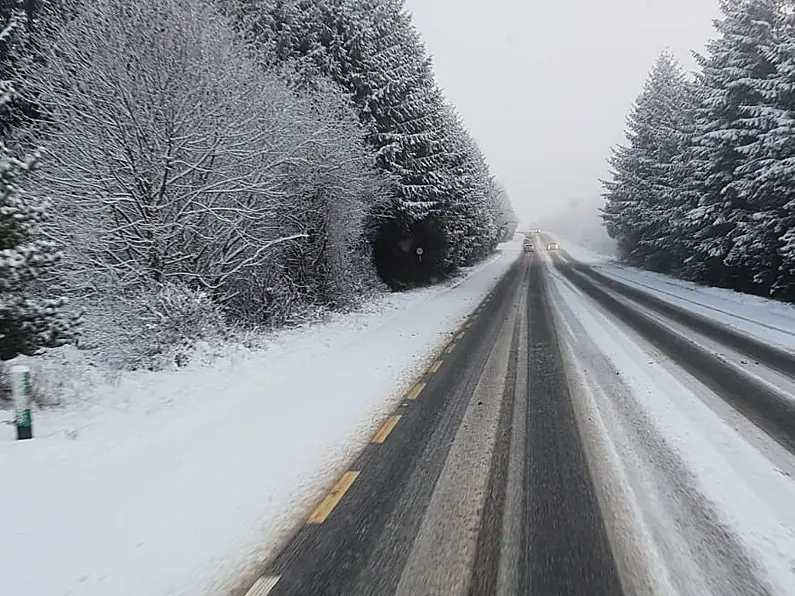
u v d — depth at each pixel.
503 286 30.86
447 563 3.93
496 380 9.38
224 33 14.01
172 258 12.21
